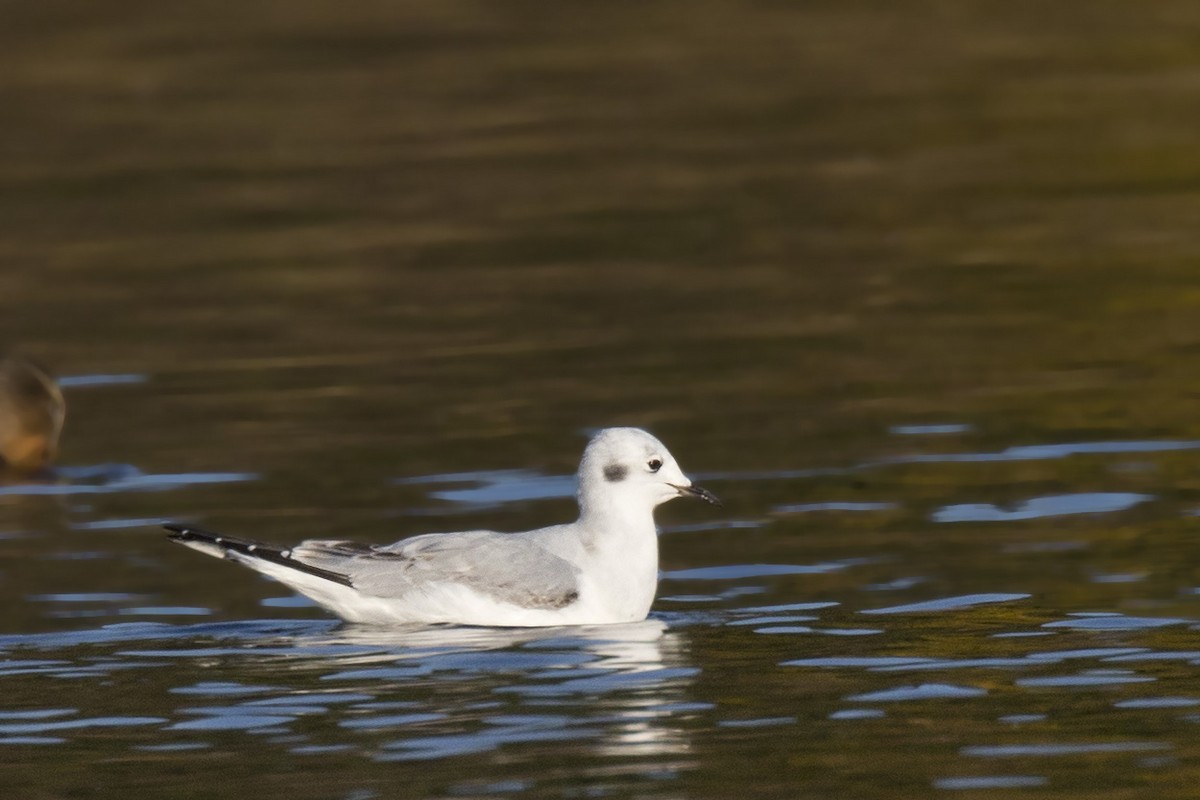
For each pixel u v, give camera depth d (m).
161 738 10.98
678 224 29.39
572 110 37.62
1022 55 41.34
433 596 13.51
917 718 11.13
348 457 18.59
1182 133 34.22
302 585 13.63
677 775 10.27
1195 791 9.95
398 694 11.74
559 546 13.80
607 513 13.83
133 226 30.53
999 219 29.27
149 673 12.28
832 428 19.12
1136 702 11.32
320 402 20.77
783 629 13.16
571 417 19.78
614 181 32.28
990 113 36.50
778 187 31.64
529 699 11.59
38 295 26.45
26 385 18.81
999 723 11.01
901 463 17.84
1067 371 21.09
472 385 21.23
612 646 12.81
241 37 44.84
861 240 28.16
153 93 39.91
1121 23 44.12
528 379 21.41
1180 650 12.34
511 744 10.76
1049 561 14.70
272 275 27.19
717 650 12.66
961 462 17.80
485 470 17.98
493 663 12.41
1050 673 11.91
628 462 13.83
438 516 16.55
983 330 23.12
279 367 22.36
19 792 10.20
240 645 13.02
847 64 41.00
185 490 17.72
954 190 31.08
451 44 43.56
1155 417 19.08
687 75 40.25
